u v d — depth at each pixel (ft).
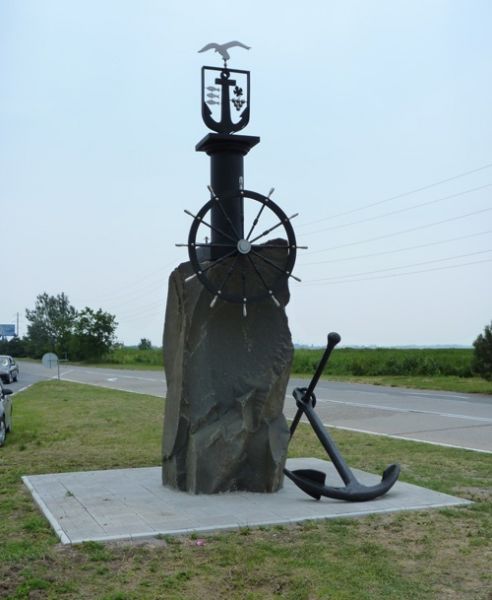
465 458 32.32
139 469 28.78
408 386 84.12
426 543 18.38
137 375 130.00
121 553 17.63
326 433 23.72
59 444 38.70
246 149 25.11
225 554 17.46
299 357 127.54
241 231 24.31
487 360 77.61
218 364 24.38
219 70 25.36
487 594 15.08
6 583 15.83
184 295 24.26
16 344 351.87
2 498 24.45
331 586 15.48
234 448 23.84
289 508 21.66
